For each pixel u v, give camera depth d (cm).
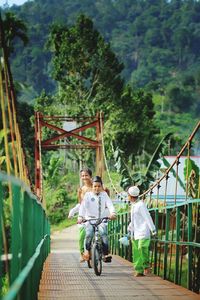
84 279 1230
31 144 6969
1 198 512
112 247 2353
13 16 3834
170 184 2781
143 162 8412
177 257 1198
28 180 1030
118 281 1201
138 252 1305
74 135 4250
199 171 1419
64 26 8700
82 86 8475
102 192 1370
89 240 1362
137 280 1223
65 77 8525
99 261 1301
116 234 2205
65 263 1630
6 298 355
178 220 1212
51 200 6581
